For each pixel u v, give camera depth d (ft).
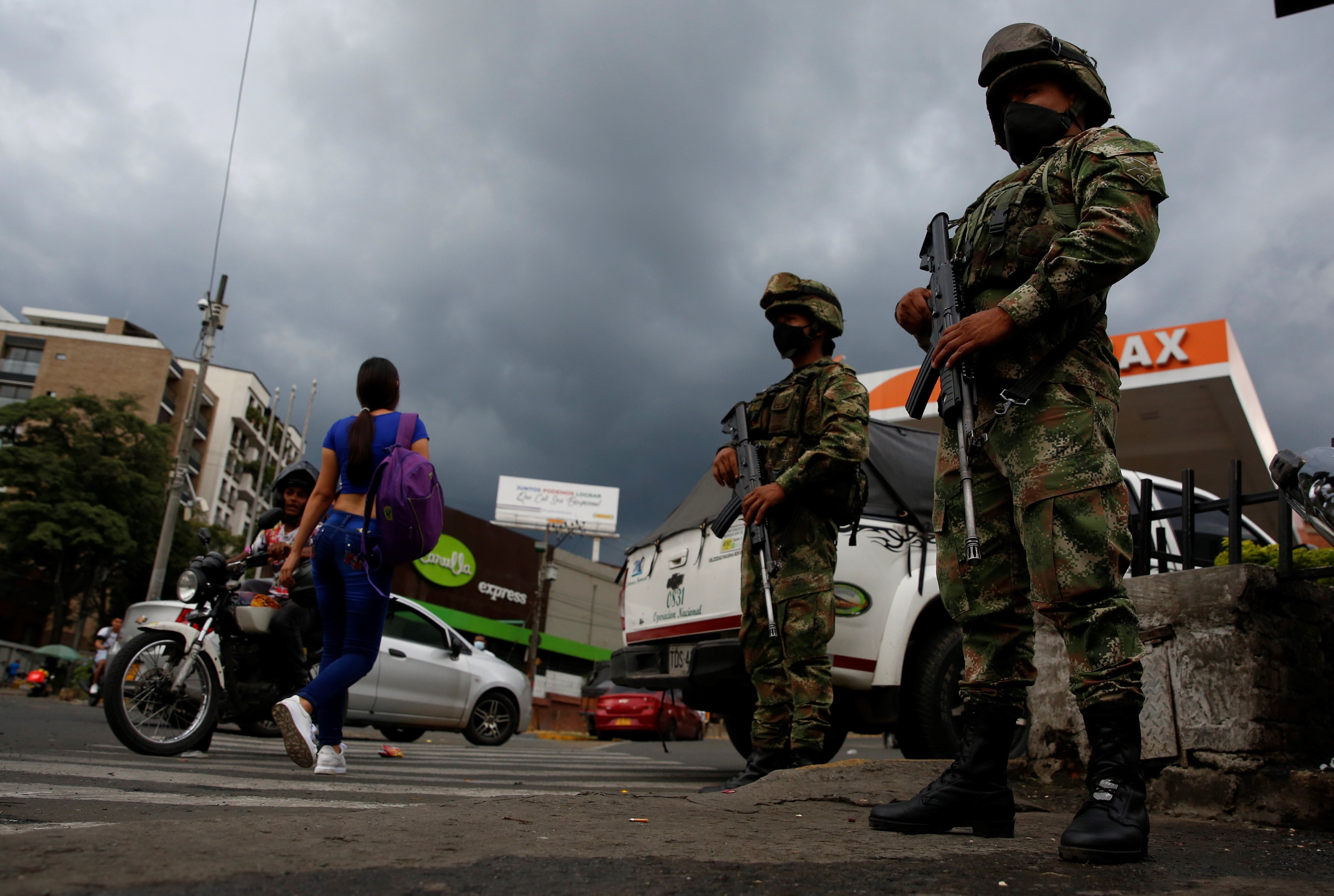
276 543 15.98
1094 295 6.51
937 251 7.47
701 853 5.05
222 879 3.66
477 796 9.00
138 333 197.06
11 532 107.34
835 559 11.62
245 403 213.25
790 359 12.75
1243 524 20.25
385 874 3.96
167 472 124.98
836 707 15.23
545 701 138.21
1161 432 95.71
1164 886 4.54
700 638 15.85
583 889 3.89
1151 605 10.00
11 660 86.74
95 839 4.39
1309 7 6.67
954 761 6.90
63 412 115.96
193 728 14.71
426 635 30.73
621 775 16.72
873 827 6.66
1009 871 4.85
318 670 16.28
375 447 11.27
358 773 12.42
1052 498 6.04
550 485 210.79
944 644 15.46
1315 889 4.57
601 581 155.02
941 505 7.27
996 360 6.47
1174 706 9.61
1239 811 8.70
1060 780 10.93
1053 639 11.35
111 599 124.77
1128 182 6.23
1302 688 9.23
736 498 12.44
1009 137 7.25
